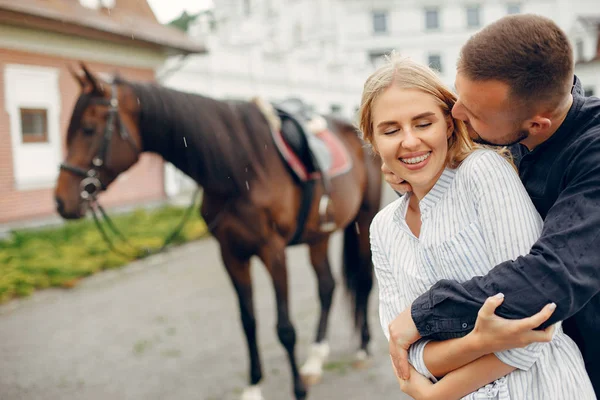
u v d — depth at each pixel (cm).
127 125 267
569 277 84
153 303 507
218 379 336
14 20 746
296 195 284
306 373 325
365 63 2186
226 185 262
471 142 107
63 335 426
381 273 115
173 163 275
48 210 846
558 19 2880
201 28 1289
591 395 98
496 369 94
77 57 884
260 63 1494
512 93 90
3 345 407
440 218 104
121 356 380
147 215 883
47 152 852
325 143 331
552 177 99
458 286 92
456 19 2992
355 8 3002
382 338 400
